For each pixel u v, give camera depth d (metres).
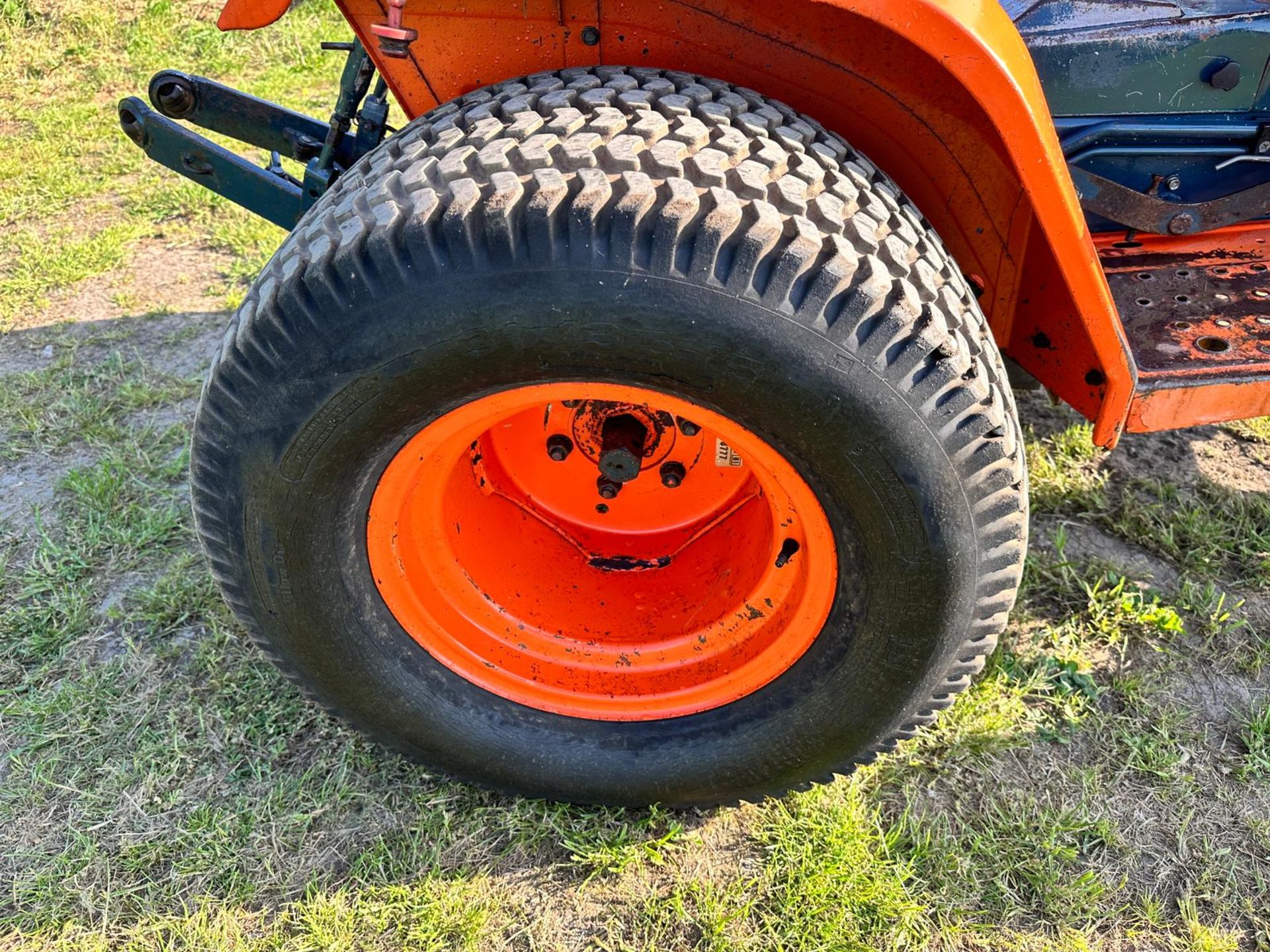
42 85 5.91
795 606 1.89
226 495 1.78
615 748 2.06
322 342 1.60
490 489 2.20
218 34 6.31
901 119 1.85
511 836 2.16
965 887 2.06
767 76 1.83
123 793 2.23
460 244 1.52
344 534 1.84
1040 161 1.59
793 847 2.11
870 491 1.64
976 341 1.67
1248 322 2.23
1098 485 3.11
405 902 2.03
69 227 4.49
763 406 1.60
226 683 2.47
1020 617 2.70
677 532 2.27
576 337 1.56
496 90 1.81
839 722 1.93
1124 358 1.90
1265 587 2.79
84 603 2.69
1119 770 2.29
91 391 3.51
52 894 2.04
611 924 2.01
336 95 5.65
